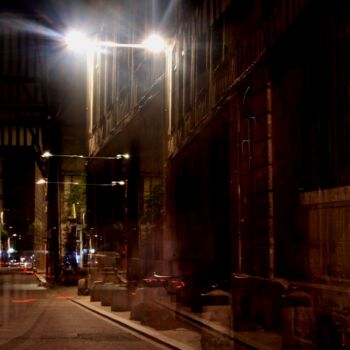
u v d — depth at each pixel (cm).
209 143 2500
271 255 1666
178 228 3077
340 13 1291
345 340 1091
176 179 3134
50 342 1495
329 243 1300
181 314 1950
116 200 5188
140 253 4131
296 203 1511
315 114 1420
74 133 7306
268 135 1698
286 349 1094
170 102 3231
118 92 4631
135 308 1991
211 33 2366
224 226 2305
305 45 1463
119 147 4734
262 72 1719
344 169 1270
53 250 5844
